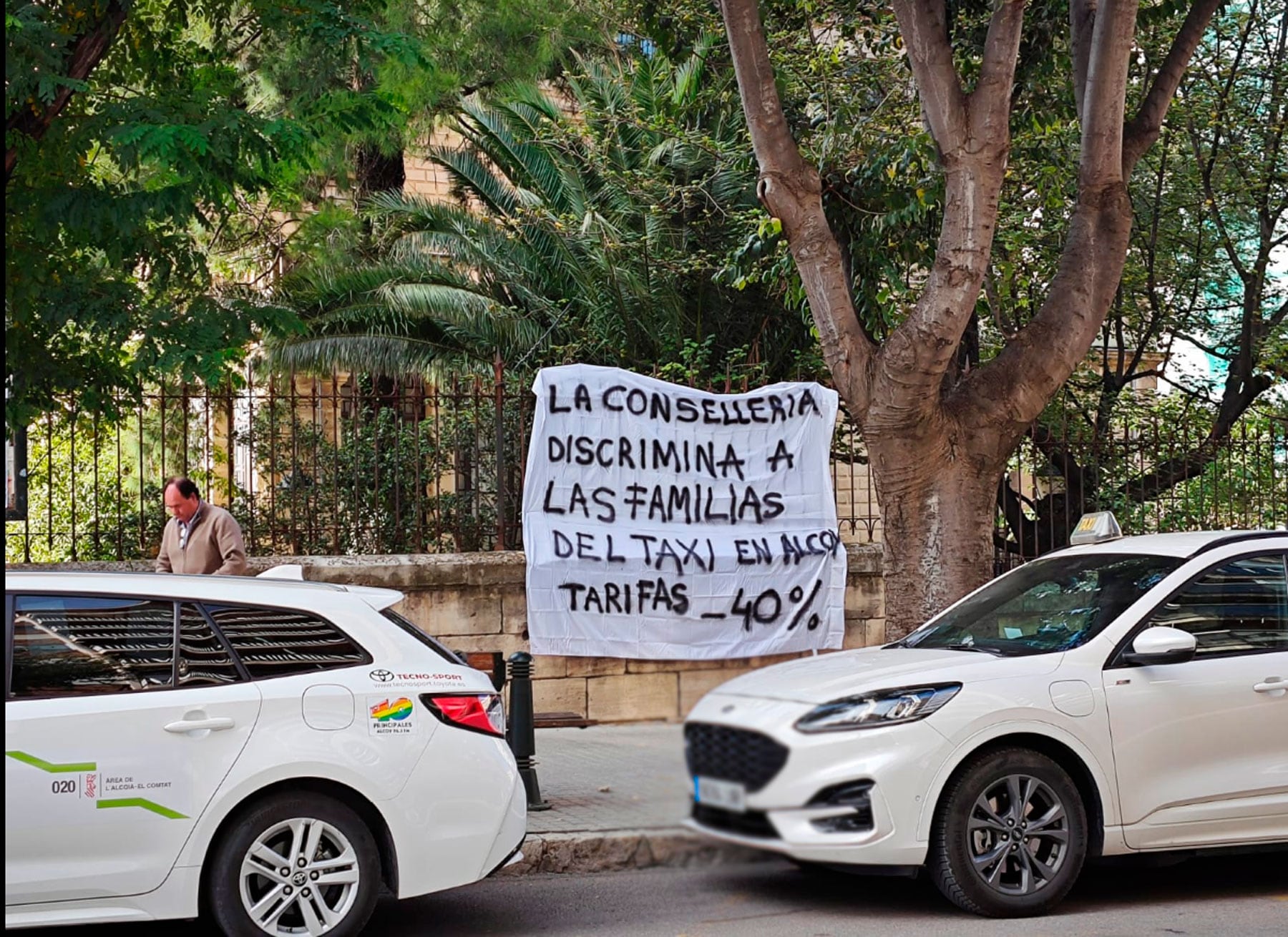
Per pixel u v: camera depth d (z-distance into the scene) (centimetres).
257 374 1549
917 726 613
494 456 1223
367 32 985
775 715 343
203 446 1354
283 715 569
